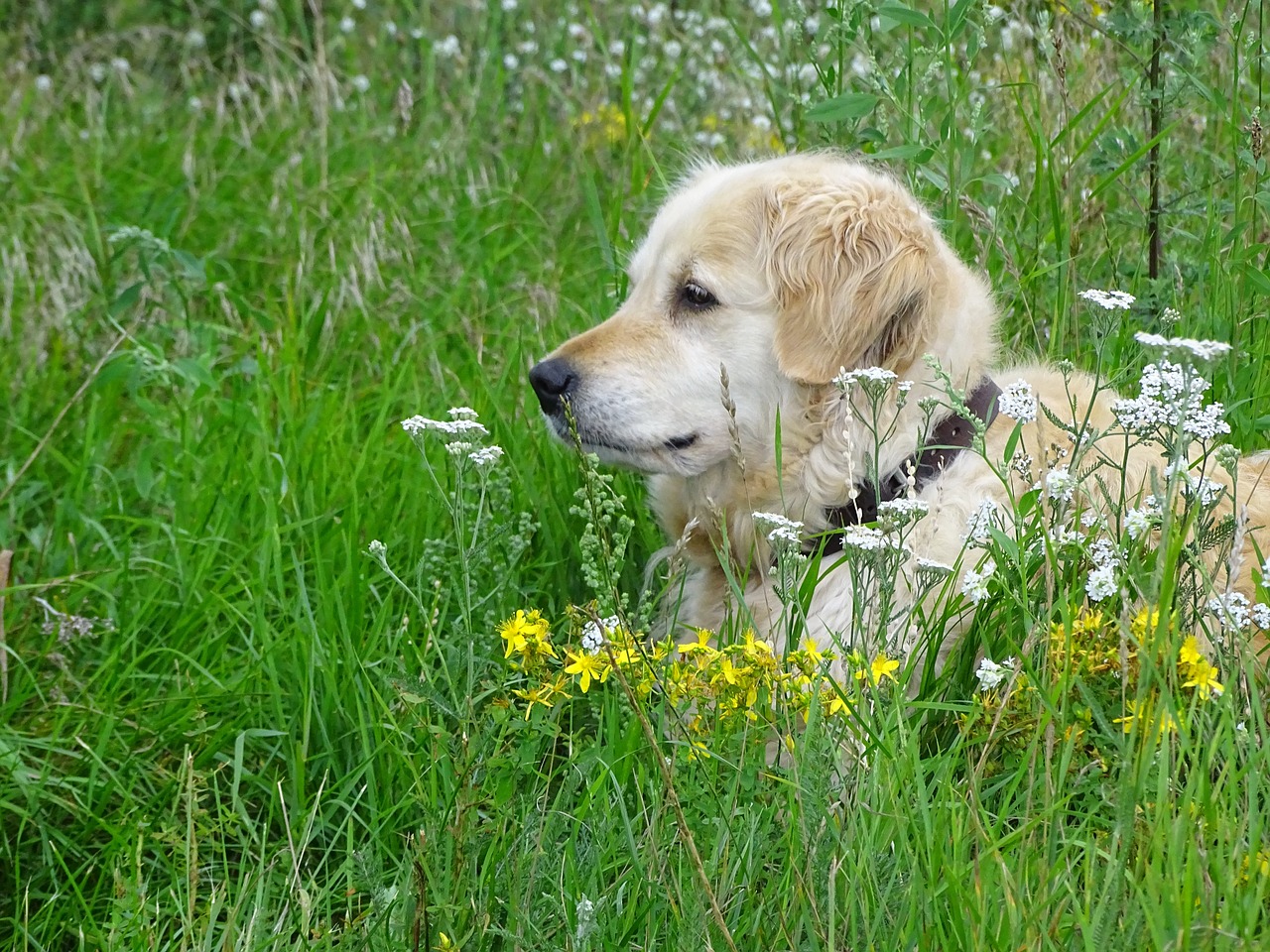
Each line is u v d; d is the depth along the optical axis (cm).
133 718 353
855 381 304
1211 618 286
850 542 261
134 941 273
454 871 251
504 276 617
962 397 337
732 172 398
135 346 509
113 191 687
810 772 240
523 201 638
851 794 256
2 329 571
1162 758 223
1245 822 227
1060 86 448
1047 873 222
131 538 445
